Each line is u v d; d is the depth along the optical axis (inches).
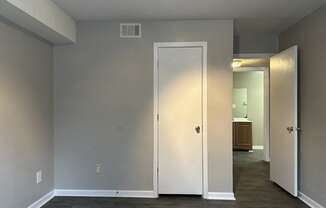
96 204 149.6
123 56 161.5
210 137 158.4
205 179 158.7
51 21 128.4
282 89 171.3
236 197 160.7
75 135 163.8
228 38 157.1
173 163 160.7
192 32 158.6
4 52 118.0
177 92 160.1
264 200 155.5
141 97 161.3
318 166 138.4
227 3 131.4
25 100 134.3
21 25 123.8
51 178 160.6
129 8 138.0
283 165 170.2
